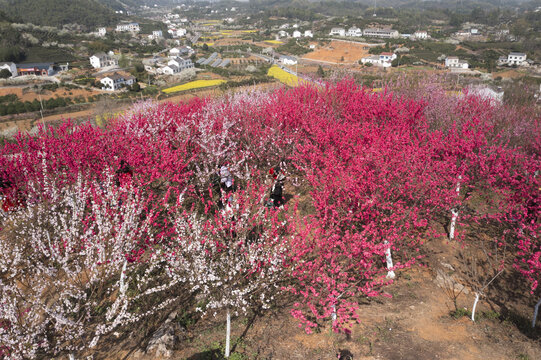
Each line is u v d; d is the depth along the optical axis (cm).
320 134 1130
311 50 16475
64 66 11488
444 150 1026
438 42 16388
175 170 1079
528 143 1229
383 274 868
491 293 813
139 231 801
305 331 711
